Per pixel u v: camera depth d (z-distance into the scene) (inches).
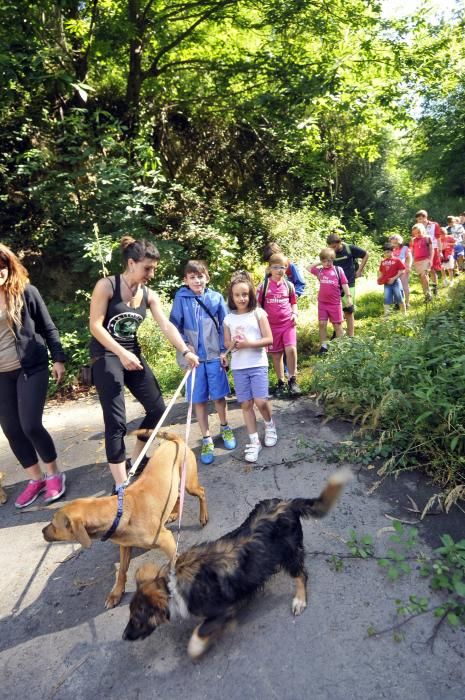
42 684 92.1
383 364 175.8
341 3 376.8
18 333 141.0
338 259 274.2
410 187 1064.2
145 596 87.7
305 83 370.3
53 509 151.7
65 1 321.1
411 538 110.0
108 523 99.9
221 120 516.4
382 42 404.2
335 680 84.9
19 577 121.7
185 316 166.1
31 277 356.2
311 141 533.0
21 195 367.2
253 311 161.3
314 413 193.5
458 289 255.4
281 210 522.3
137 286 135.9
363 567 110.1
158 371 265.1
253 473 154.9
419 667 85.7
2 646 102.0
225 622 91.5
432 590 101.7
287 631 95.7
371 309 361.4
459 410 135.4
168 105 470.9
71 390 266.7
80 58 390.3
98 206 345.7
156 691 87.7
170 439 131.0
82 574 120.6
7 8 310.5
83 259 333.4
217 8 382.6
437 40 414.6
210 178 528.4
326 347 257.4
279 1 371.2
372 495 135.3
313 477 147.9
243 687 85.8
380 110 443.8
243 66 407.5
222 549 94.0
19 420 149.7
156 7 402.3
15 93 348.8
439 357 154.6
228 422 198.2
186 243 407.5
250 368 160.6
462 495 126.4
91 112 404.8
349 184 717.3
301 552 101.5
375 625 94.8
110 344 130.6
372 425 156.7
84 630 103.3
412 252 362.0
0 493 158.4
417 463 142.7
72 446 197.5
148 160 362.9
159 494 110.2
